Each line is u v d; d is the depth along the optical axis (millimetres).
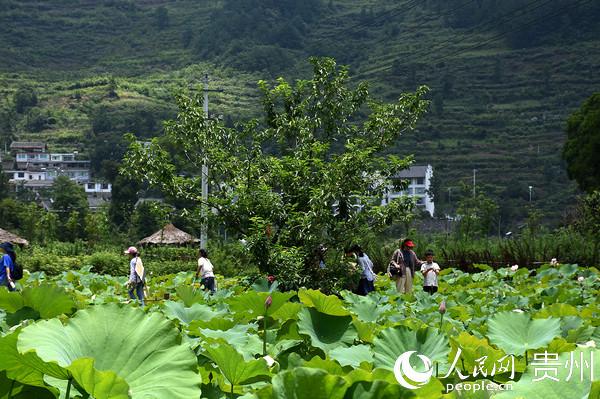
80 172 118062
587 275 17359
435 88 127062
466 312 8562
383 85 124000
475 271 22812
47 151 123125
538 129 116625
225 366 3361
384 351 4129
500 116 119750
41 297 4707
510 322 4906
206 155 14195
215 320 5172
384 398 2348
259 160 14359
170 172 14109
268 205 13375
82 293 11648
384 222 13688
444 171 105312
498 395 2703
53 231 44531
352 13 167625
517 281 16922
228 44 156750
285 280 12680
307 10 167000
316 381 2355
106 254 27234
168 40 182750
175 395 2766
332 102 14844
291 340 4852
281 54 144500
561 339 4605
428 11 160500
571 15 146375
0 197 72188
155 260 28672
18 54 186375
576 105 123062
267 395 2352
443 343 4203
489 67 134875
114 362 2889
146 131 114375
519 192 96312
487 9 150875
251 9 164375
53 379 2963
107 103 137500
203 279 16578
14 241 35281
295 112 14734
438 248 24609
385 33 152750
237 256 22938
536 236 25547
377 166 13891
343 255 13984
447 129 115875
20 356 2760
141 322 3002
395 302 9766
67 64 184000
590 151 40906
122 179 51719
